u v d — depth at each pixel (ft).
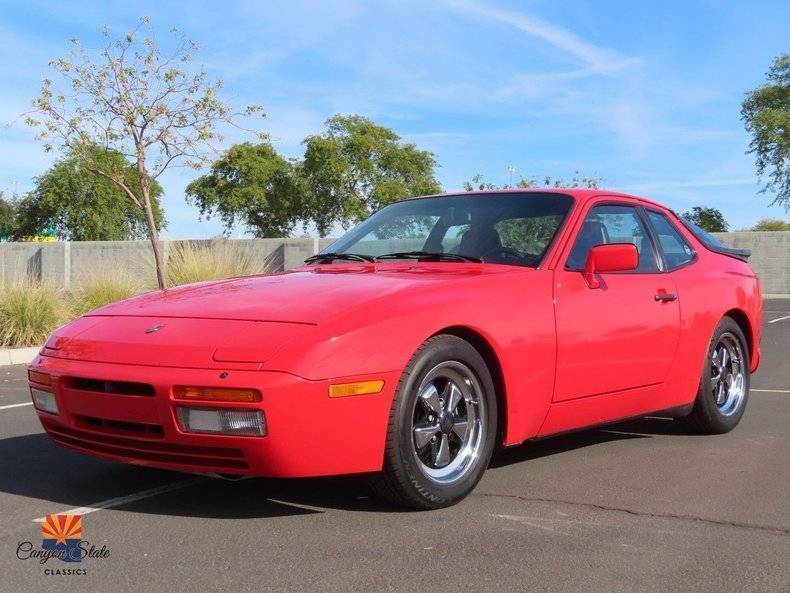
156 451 11.12
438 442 12.05
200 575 9.54
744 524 11.57
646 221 16.75
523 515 11.85
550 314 13.43
